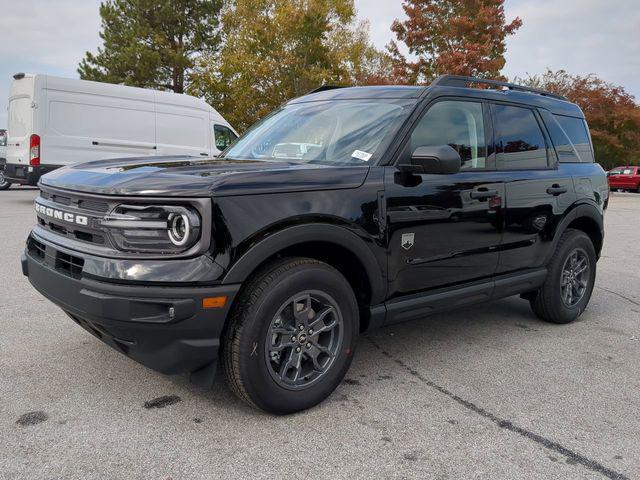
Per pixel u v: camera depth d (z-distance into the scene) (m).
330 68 23.97
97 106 12.16
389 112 3.52
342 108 3.79
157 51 26.19
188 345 2.55
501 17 23.41
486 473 2.43
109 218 2.55
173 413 2.86
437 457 2.55
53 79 11.68
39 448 2.49
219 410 2.91
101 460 2.42
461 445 2.66
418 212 3.30
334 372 3.02
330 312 2.99
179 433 2.67
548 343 4.25
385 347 4.04
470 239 3.65
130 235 2.54
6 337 3.88
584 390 3.37
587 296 4.89
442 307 3.59
